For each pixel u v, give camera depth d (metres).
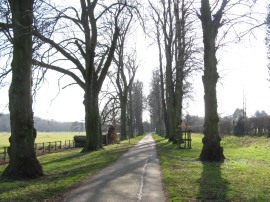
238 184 11.37
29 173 13.10
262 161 17.95
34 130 13.70
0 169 18.02
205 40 19.27
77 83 28.52
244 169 14.93
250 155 20.94
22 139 13.23
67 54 26.69
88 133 29.27
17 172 13.05
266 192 10.04
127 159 20.47
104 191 10.41
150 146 34.50
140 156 22.55
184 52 34.75
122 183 11.84
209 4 19.22
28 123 13.41
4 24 15.00
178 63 35.47
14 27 13.47
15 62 13.39
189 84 46.50
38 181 12.31
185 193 10.03
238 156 20.45
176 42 36.94
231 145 31.02
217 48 20.47
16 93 13.31
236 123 43.41
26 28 13.45
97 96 29.53
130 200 9.20
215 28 19.23
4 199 9.34
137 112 83.62
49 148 31.53
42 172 13.70
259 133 36.06
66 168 16.36
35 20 14.21
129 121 69.94
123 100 54.25
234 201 9.03
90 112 29.05
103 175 13.73
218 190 10.40
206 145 18.98
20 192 10.25
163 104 50.81
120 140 54.25
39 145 37.34
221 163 17.39
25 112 13.37
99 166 16.75
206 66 19.25
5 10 13.96
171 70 39.38
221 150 18.81
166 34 39.88
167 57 40.03
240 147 28.34
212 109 19.02
